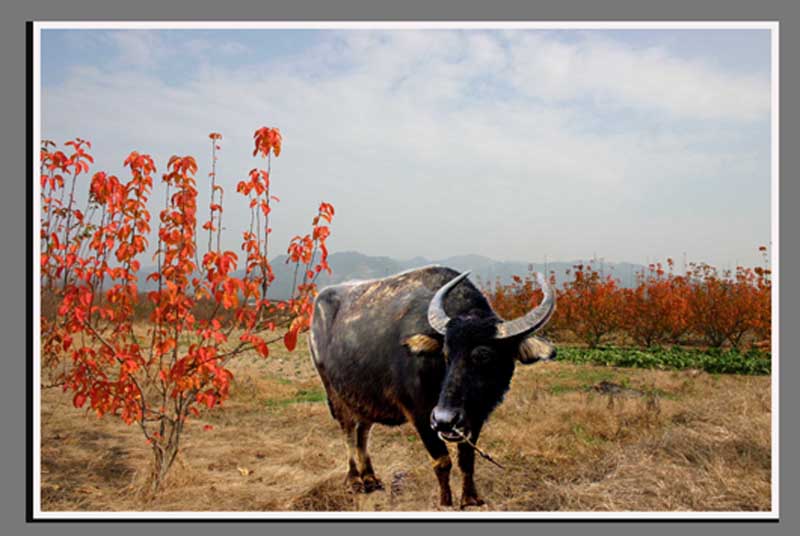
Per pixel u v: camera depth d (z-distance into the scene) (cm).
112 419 771
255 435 736
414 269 565
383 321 532
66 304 497
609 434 691
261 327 559
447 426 408
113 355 535
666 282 1698
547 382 1067
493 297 1845
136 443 681
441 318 459
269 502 520
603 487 521
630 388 1002
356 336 552
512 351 446
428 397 475
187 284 530
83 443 670
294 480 582
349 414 588
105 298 549
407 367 489
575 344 1778
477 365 428
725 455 562
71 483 552
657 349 1559
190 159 527
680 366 1246
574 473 570
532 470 589
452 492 539
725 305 1565
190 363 531
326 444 700
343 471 596
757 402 737
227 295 509
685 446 586
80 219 559
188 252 525
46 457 616
